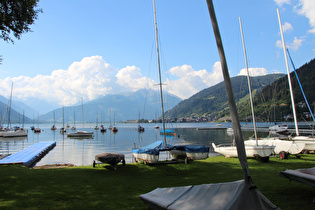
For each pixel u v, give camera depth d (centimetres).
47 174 1367
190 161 1809
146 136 7681
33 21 1398
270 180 1180
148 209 783
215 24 600
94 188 1094
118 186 1138
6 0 1232
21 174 1329
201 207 510
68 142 5631
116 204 852
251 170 1507
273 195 891
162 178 1345
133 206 825
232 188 548
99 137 7419
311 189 947
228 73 590
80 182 1208
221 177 1324
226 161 1842
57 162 2700
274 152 2139
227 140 5428
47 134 9394
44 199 906
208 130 10188
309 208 728
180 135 7425
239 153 564
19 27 1348
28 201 876
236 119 572
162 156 2884
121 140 6209
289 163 1727
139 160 1798
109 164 1658
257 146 1847
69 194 985
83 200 903
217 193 551
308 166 1593
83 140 6275
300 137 2333
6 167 1498
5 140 6278
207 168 1605
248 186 532
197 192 586
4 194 962
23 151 3162
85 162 2705
